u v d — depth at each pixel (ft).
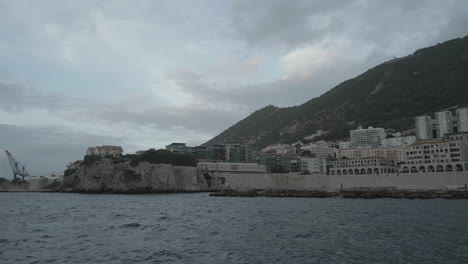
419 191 522.06
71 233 183.21
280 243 149.69
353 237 160.86
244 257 125.49
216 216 259.19
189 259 123.03
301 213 268.62
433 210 280.51
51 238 167.73
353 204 355.77
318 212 274.16
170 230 190.49
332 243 148.05
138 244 150.61
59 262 120.26
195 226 205.46
